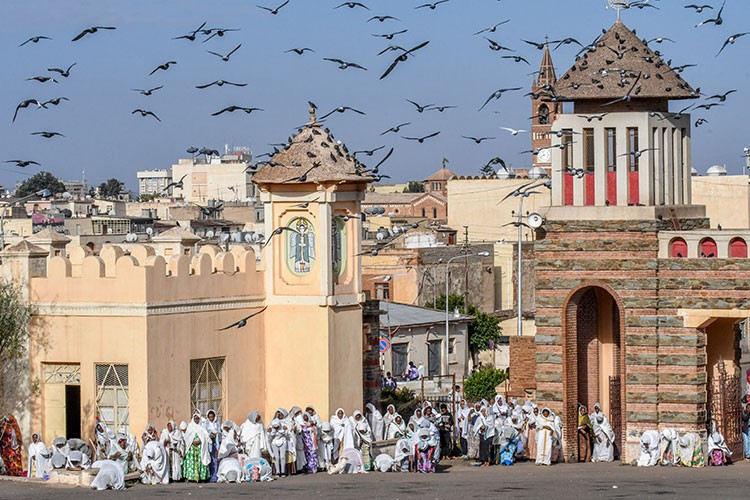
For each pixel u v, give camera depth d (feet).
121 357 181.88
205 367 189.67
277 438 177.58
